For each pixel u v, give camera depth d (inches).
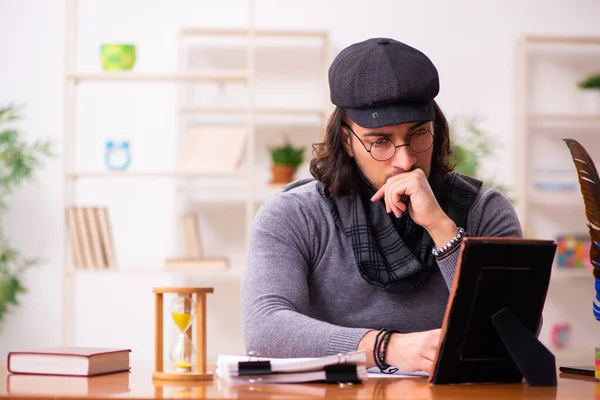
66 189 195.9
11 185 217.2
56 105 218.2
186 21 219.5
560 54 219.9
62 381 68.9
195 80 201.5
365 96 80.3
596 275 80.4
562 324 215.0
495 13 218.5
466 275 66.0
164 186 218.7
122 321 216.5
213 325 217.3
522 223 209.0
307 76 219.3
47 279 217.2
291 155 205.9
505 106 218.2
